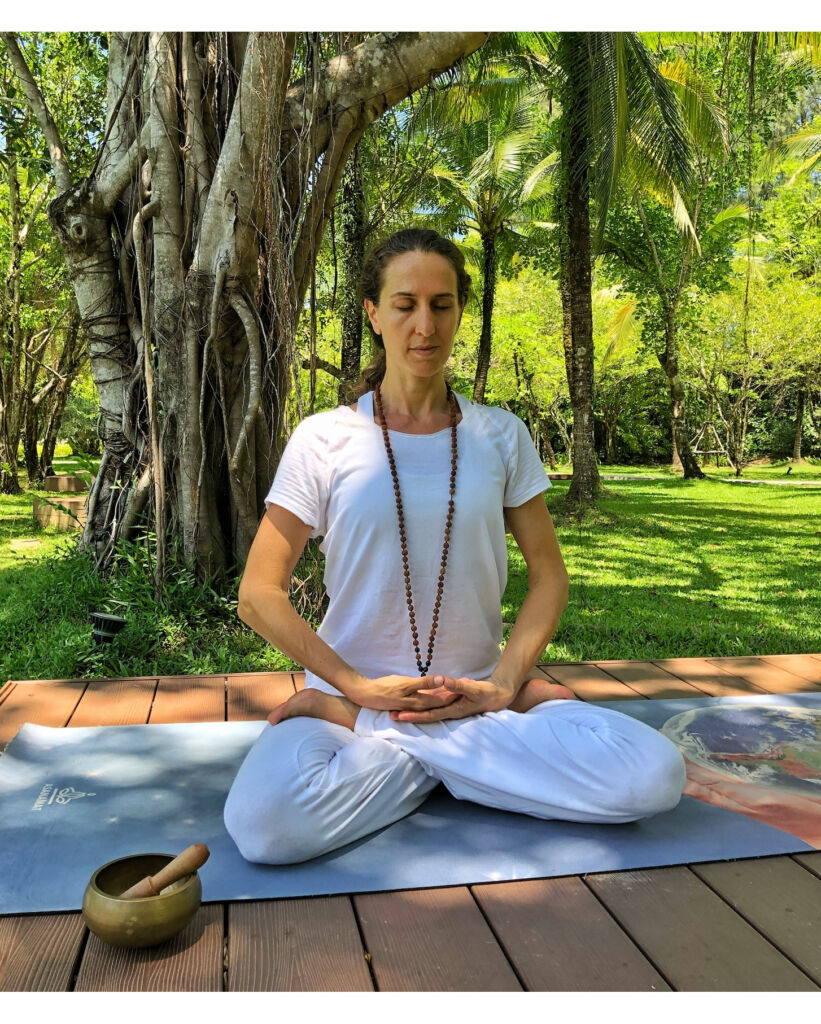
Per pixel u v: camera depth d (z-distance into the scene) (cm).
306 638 198
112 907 148
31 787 215
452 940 155
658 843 190
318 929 158
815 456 2978
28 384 1566
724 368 2450
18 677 360
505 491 216
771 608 560
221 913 164
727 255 1603
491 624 218
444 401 215
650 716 273
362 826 189
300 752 185
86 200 470
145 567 439
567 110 876
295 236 446
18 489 1391
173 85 432
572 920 162
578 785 192
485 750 197
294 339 434
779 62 974
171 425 445
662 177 970
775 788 219
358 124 452
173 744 244
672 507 1247
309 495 205
